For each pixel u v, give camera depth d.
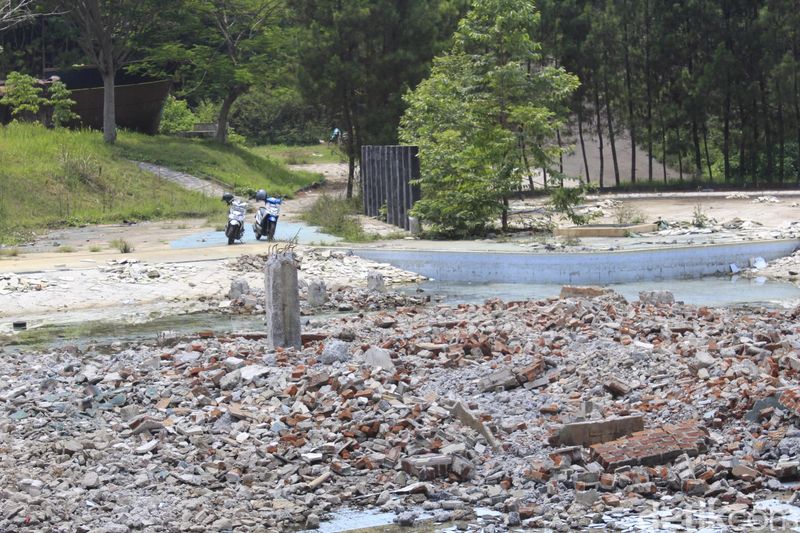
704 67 48.00
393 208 33.75
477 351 14.01
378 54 46.22
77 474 9.77
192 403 11.76
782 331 15.20
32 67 64.06
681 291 22.22
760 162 50.75
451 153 31.16
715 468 9.66
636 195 44.41
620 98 51.03
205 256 25.47
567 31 50.00
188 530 8.72
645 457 9.84
